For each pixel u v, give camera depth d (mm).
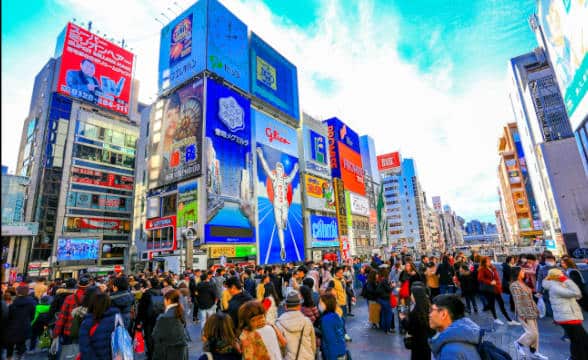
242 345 3934
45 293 11188
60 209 52688
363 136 104125
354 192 81812
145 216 47719
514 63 49344
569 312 5883
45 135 53875
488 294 9992
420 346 5324
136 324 7773
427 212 143750
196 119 44531
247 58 57500
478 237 194750
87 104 59844
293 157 62031
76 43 59438
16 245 47000
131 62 67625
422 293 5566
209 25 50125
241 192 46031
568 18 23703
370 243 83312
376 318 10242
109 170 60500
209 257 38469
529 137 50188
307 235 61125
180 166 44062
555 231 43094
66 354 5812
